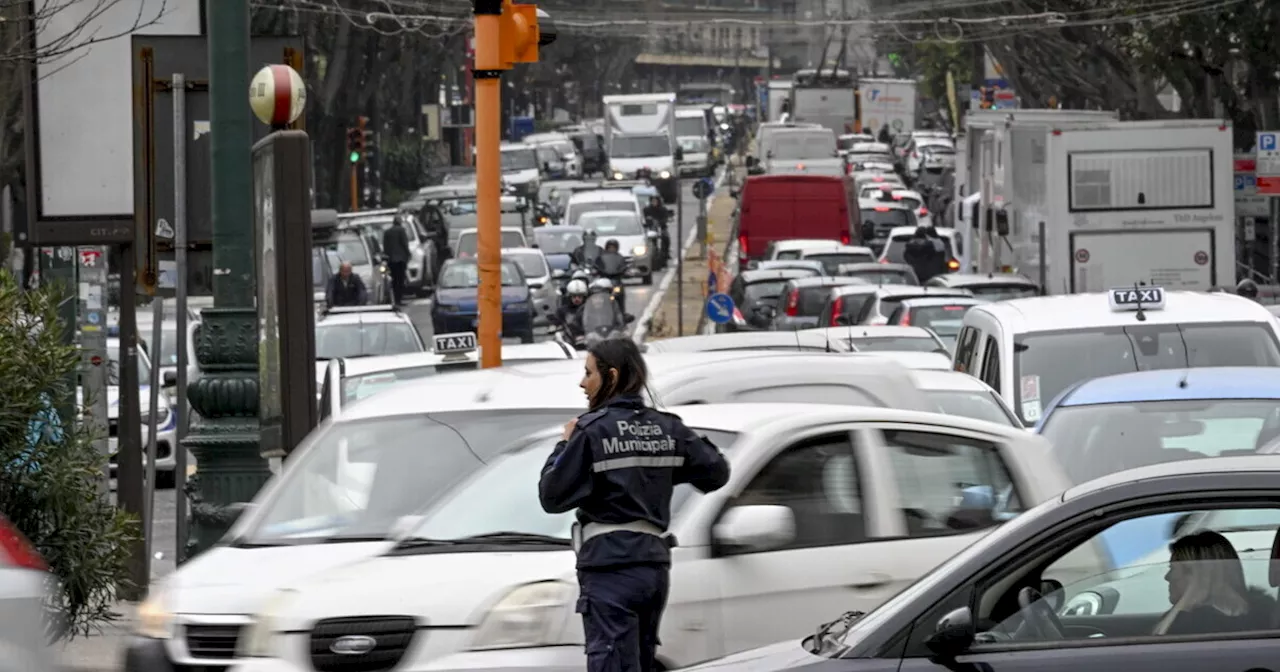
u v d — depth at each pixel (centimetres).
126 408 4262
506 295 10588
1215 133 8006
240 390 3538
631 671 2081
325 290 11456
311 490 2688
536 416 2761
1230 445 3300
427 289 14912
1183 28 11425
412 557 2333
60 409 3114
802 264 10681
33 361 3023
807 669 1673
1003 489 2533
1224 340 4488
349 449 2744
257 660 2217
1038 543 1672
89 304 4762
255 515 2661
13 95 6372
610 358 2142
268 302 3256
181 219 3772
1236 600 1642
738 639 2270
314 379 3191
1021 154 9500
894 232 13000
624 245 15362
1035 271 9300
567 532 2380
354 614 2197
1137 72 14112
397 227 13850
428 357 4316
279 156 3161
